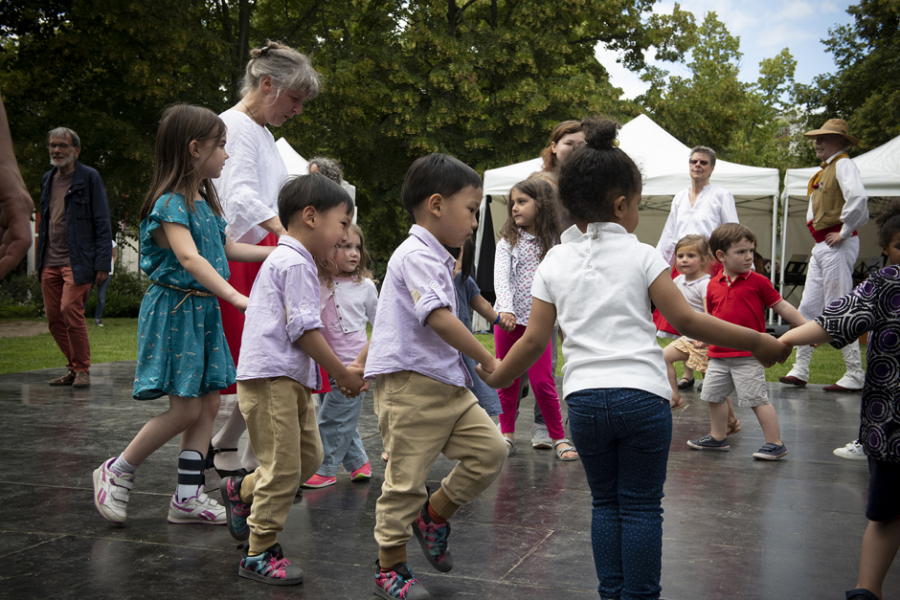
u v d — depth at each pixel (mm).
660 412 1840
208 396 2893
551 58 20062
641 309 1900
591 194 1946
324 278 3502
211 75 18328
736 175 10797
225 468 3428
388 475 2188
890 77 20609
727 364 4164
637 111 19906
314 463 2438
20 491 3277
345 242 3514
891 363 1975
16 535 2699
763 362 2086
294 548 2590
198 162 2744
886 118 19344
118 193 16578
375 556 2520
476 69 19781
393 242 20625
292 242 2375
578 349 1919
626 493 1907
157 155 2768
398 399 2152
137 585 2242
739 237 4051
